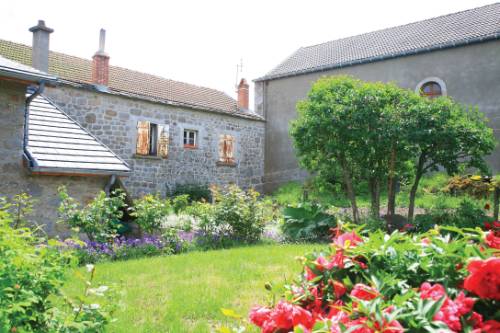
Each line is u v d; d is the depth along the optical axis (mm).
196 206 8469
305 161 9891
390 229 8430
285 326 1479
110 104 13594
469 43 14750
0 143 6727
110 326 3227
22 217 6484
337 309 1486
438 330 1160
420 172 9055
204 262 5941
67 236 7242
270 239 8539
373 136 8508
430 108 8453
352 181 10055
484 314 1370
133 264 5852
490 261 1317
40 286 2246
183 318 3688
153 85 16203
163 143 15023
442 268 1538
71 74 13711
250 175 18547
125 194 7227
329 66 17719
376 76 16859
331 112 8883
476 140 8305
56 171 6945
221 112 16953
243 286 4621
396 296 1327
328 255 1938
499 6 16500
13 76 6570
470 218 8156
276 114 19531
